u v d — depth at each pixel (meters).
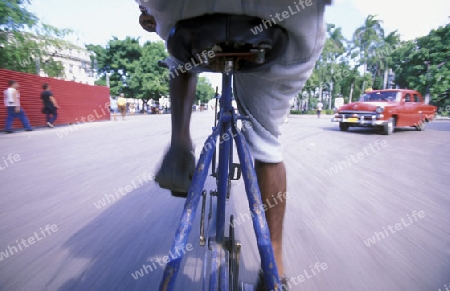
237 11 0.73
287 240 2.17
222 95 0.99
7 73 9.86
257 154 1.25
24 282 1.62
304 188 3.48
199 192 0.83
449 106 30.38
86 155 5.39
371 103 9.83
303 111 40.62
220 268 0.96
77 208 2.74
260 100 1.19
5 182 3.57
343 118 10.04
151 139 7.81
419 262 1.91
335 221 2.54
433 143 7.50
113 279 1.66
